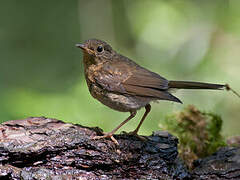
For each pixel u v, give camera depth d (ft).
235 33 57.98
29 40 68.69
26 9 72.54
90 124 42.24
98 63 27.73
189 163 26.27
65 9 72.38
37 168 21.42
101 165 22.08
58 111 42.47
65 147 21.74
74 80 55.11
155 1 61.00
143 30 60.80
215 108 51.29
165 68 58.44
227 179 22.09
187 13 60.70
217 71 55.57
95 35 67.97
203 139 28.76
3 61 63.26
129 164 22.45
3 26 69.92
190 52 58.70
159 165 22.62
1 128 22.74
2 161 20.88
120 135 24.77
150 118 46.73
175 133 29.53
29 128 22.80
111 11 67.72
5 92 44.65
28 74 60.70
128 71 27.12
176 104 32.48
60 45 68.44
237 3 57.67
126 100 26.91
